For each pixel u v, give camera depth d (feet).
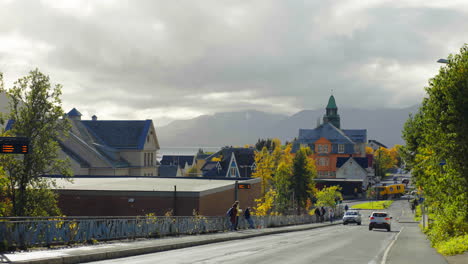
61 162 114.73
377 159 607.37
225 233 106.93
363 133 619.67
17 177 109.50
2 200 114.32
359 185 463.01
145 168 262.67
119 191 138.00
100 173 233.14
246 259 57.82
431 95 72.02
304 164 316.81
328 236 108.58
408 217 274.16
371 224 147.54
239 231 116.16
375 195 447.42
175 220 93.35
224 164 405.39
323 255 63.41
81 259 53.67
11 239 57.52
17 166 109.19
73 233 66.85
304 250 70.59
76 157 231.71
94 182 173.37
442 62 70.49
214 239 86.12
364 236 109.91
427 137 73.15
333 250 71.05
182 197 134.51
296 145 536.83
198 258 58.70
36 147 110.93
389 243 86.84
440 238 80.07
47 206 112.06
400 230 151.84
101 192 138.82
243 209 182.60
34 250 58.65
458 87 67.51
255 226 136.05
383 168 622.95
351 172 484.33
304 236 108.17
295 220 191.01
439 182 78.84
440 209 88.94
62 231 64.90
